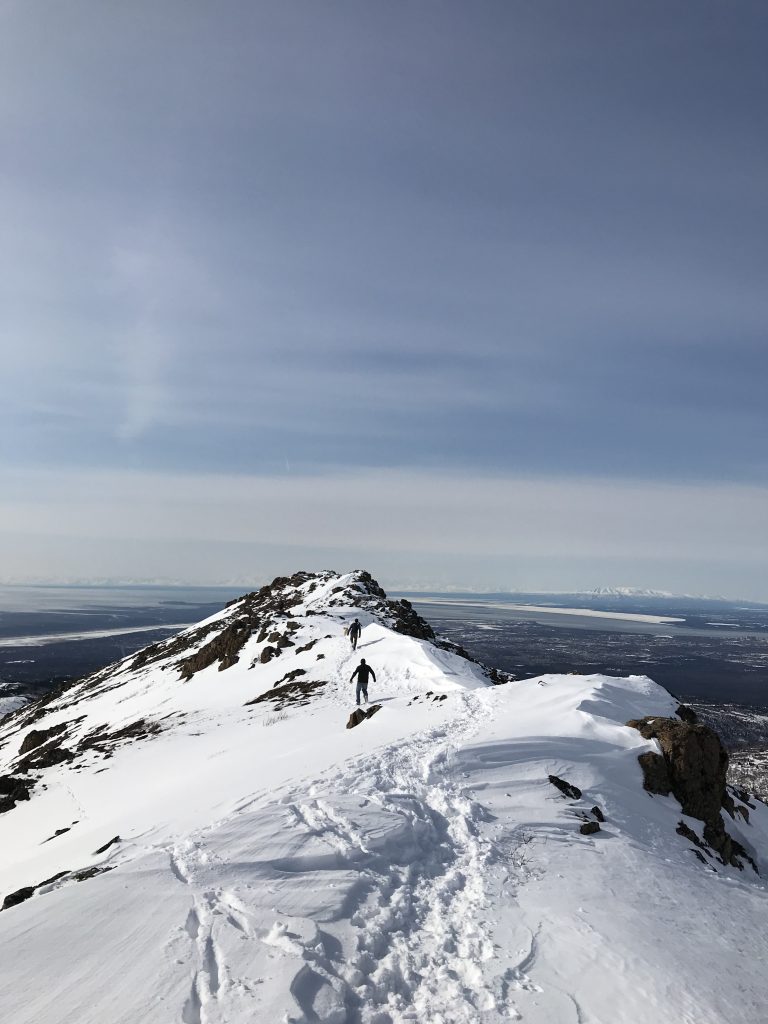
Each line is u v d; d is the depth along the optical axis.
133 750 31.30
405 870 9.81
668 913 9.59
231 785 17.77
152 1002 5.88
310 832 10.52
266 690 41.91
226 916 7.62
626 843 12.59
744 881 14.78
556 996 6.87
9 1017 5.69
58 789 26.83
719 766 17.52
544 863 10.88
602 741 17.70
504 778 14.83
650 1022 6.55
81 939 7.00
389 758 16.03
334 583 79.06
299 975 6.43
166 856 9.41
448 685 30.88
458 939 7.96
